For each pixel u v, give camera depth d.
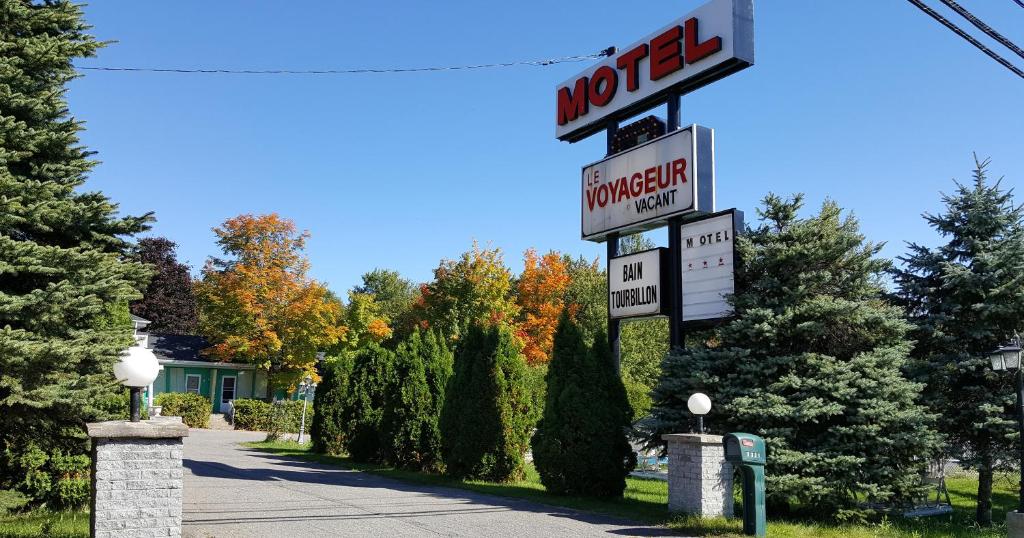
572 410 13.53
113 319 11.73
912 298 15.58
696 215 13.70
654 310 14.13
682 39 14.12
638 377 39.66
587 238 15.80
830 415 11.64
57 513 10.94
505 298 42.12
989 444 14.49
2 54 10.36
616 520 11.23
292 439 30.92
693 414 12.23
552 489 13.64
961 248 15.12
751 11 13.35
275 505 11.73
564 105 16.81
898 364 12.20
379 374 21.34
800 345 12.52
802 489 11.09
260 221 41.41
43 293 9.27
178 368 43.78
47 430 10.68
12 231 10.23
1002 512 16.19
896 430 11.81
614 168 15.23
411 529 10.01
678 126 14.26
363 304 48.28
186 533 9.23
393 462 19.20
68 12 10.97
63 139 10.45
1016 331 14.36
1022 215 14.91
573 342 14.12
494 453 16.11
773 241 12.66
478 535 9.73
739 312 12.62
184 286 56.06
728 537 9.88
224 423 39.59
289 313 40.91
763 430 11.49
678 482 11.42
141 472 7.89
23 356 9.03
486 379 16.47
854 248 12.62
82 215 10.39
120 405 11.62
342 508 11.60
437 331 38.84
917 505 13.51
